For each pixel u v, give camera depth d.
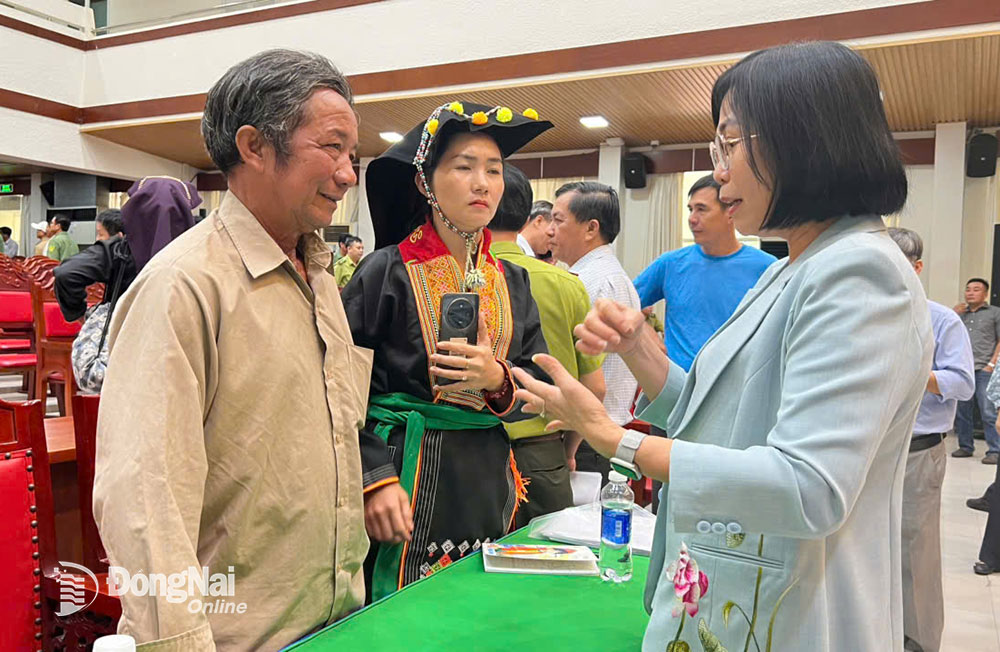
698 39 5.87
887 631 0.78
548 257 3.09
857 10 5.29
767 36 5.61
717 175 0.86
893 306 0.69
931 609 2.27
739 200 0.85
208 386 0.93
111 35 9.01
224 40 8.20
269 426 0.96
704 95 6.65
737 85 0.82
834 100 0.76
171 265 0.91
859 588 0.76
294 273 1.03
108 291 2.68
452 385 1.31
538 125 1.41
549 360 0.84
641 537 1.39
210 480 0.93
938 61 5.44
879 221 0.80
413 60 7.07
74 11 9.07
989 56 5.29
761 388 0.79
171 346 0.86
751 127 0.79
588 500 2.02
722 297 2.68
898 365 0.69
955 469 5.62
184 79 8.55
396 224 1.55
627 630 1.01
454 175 1.36
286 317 1.01
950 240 7.14
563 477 1.85
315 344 1.05
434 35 6.96
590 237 2.56
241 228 0.98
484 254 1.48
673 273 2.85
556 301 1.80
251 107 0.95
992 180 7.14
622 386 2.33
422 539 1.34
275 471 0.97
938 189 7.20
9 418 1.36
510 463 1.52
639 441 0.78
